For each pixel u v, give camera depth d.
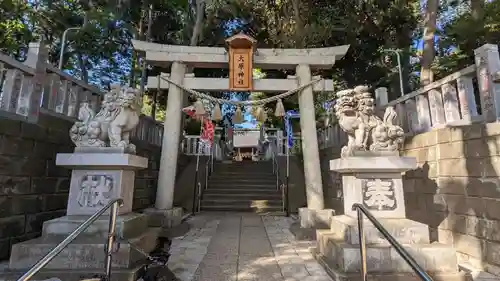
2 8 11.27
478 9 8.89
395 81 13.08
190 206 10.09
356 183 4.27
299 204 10.20
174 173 7.37
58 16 12.89
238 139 23.97
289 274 3.97
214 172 12.75
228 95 17.14
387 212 4.18
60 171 5.71
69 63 15.54
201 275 3.95
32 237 4.93
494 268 4.04
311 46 11.17
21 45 11.76
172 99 7.66
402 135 4.36
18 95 4.82
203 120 11.12
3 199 4.36
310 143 7.52
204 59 7.86
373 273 3.57
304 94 7.82
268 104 15.66
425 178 5.60
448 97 5.20
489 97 4.30
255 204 10.10
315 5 11.59
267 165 13.71
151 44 7.76
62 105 5.89
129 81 15.99
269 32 11.74
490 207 4.15
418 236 3.89
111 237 3.36
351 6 11.59
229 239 5.93
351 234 3.86
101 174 4.37
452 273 3.56
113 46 13.99
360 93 4.59
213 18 13.07
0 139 4.32
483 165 4.29
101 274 3.39
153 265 3.68
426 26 8.53
